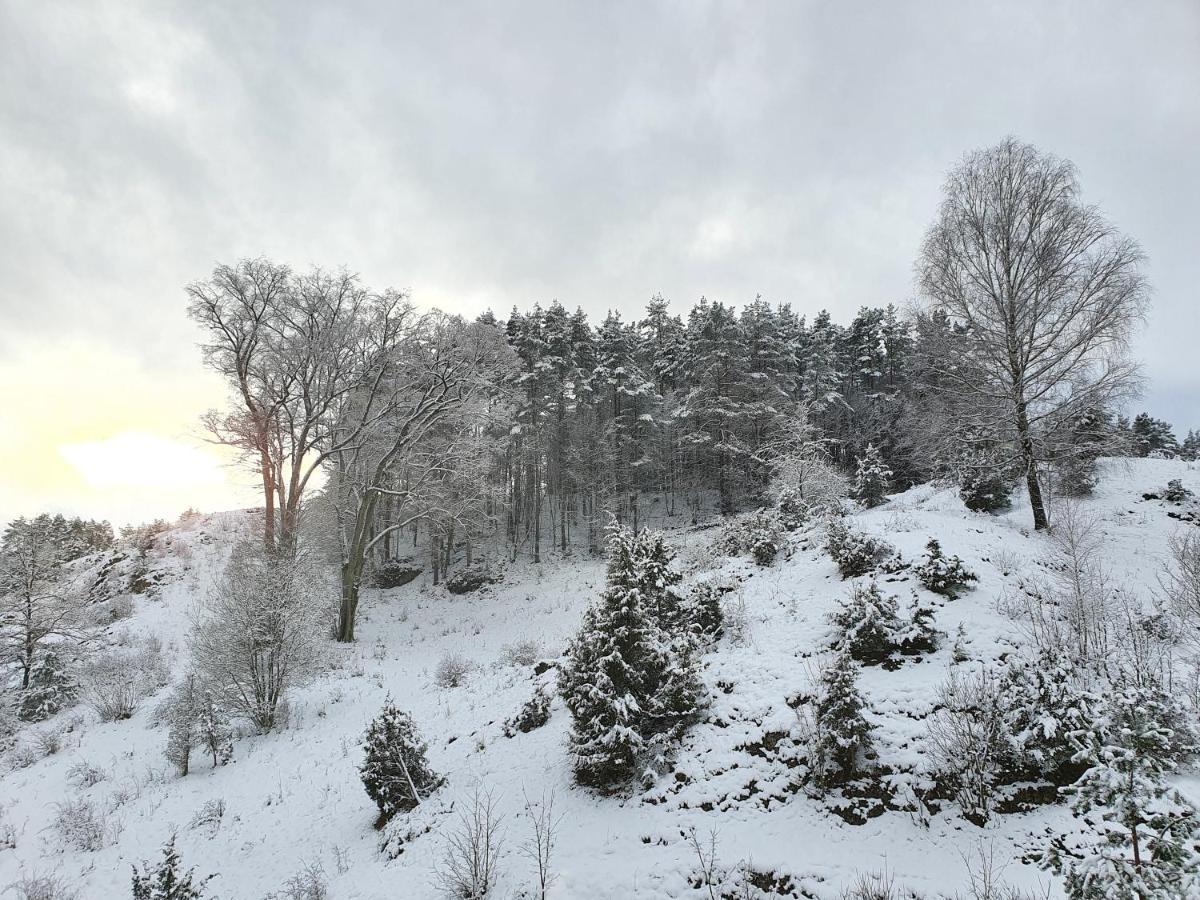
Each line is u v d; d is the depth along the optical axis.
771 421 35.12
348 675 19.03
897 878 6.04
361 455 28.20
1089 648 8.66
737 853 6.78
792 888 6.21
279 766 12.65
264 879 8.73
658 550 13.01
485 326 27.06
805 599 12.81
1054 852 4.54
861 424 40.69
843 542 13.67
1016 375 16.94
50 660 19.47
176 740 12.69
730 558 18.25
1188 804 3.92
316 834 9.85
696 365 39.50
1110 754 4.13
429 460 28.83
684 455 42.66
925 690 8.49
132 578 28.98
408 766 9.84
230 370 23.98
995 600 10.79
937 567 11.34
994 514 18.88
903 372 44.06
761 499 34.97
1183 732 5.91
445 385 26.19
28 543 21.98
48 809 11.82
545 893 6.66
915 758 7.39
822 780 7.43
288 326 24.72
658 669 9.16
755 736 8.58
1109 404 16.36
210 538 34.00
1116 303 15.47
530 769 9.92
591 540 36.81
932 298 18.42
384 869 8.16
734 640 11.71
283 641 15.08
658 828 7.52
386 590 32.50
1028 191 16.70
